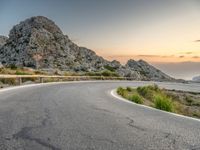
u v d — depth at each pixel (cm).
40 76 2944
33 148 415
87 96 1420
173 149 435
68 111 817
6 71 2962
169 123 686
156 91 2869
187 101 2631
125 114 815
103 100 1245
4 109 813
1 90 1555
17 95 1286
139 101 1546
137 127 613
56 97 1260
